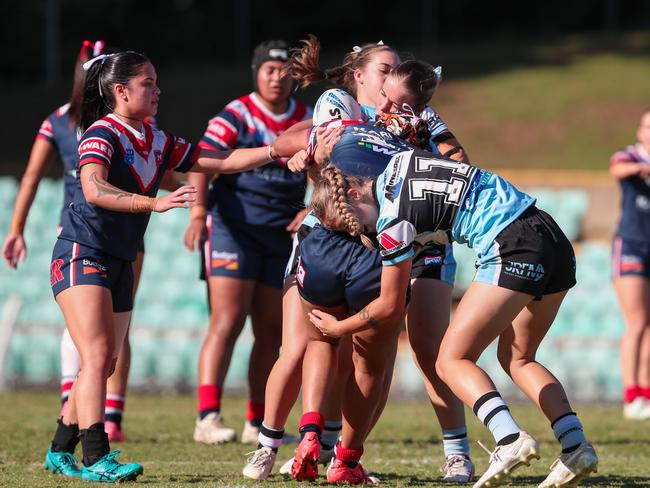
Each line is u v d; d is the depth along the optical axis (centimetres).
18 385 3731
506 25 12800
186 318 4162
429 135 1579
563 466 1369
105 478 1523
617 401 3628
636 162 2844
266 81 2228
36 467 1739
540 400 1439
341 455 1575
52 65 10431
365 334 1472
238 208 2220
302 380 1584
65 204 2144
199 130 8988
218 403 2208
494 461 1328
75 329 1555
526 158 8119
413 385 3597
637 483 1609
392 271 1382
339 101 1628
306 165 1586
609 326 4169
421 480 1645
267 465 1596
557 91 9675
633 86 9731
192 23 12394
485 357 3625
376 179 1426
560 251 1403
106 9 11750
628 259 2888
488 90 9788
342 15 12638
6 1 11038
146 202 1495
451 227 1395
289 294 1641
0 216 4738
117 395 2186
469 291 1394
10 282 4356
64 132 2147
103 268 1584
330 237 1470
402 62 1639
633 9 12681
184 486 1478
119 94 1598
